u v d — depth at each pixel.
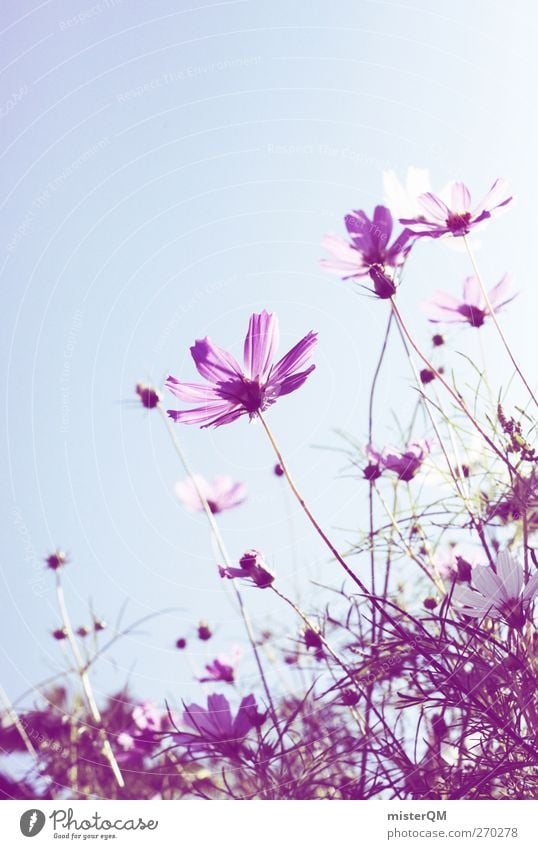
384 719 1.05
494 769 1.01
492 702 1.03
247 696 1.09
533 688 1.01
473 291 1.09
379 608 1.02
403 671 1.07
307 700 1.12
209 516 1.11
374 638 1.07
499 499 1.08
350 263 1.07
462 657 1.02
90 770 1.15
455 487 1.08
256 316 0.99
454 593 1.04
